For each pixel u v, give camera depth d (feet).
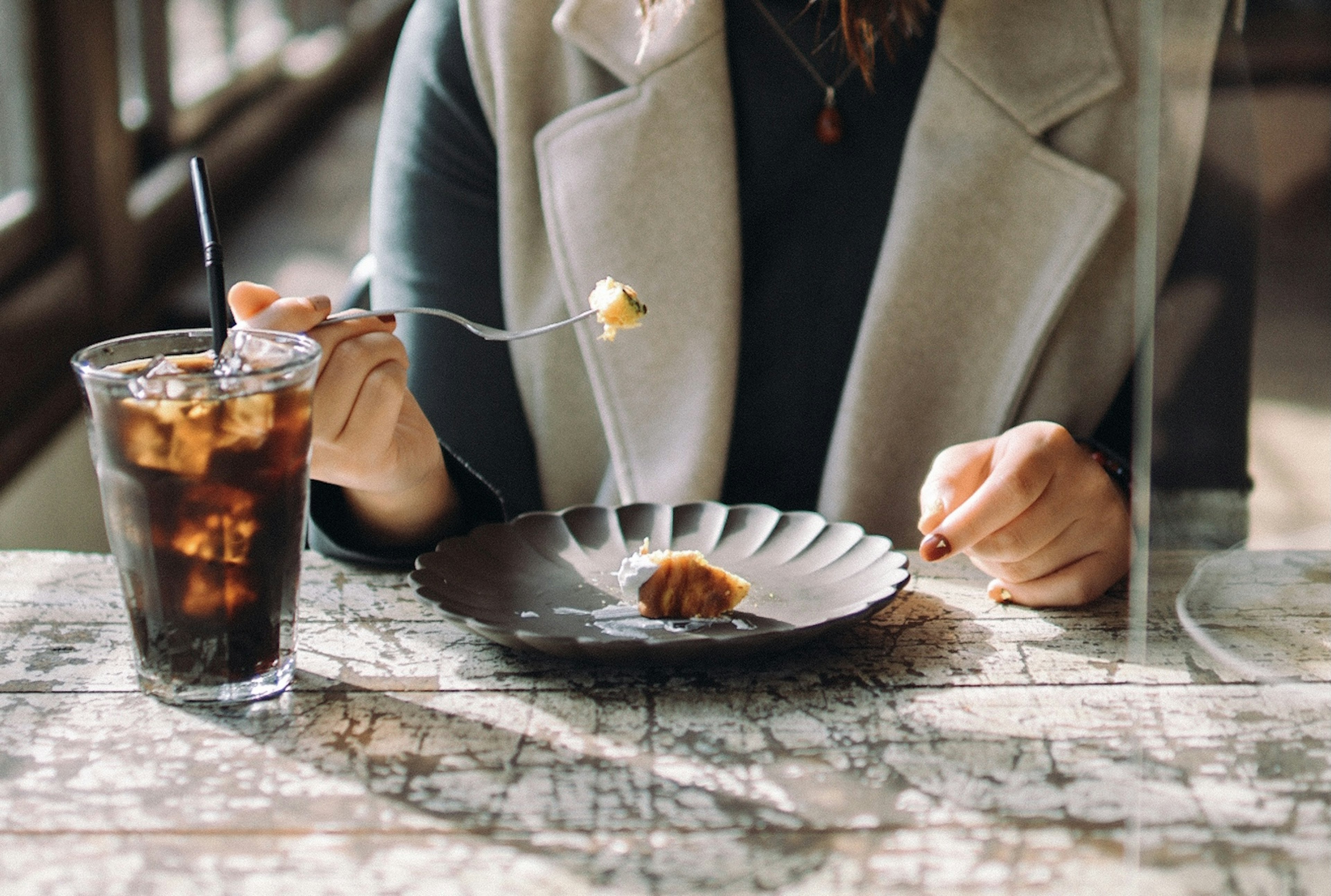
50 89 12.34
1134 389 4.41
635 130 4.30
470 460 4.46
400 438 3.64
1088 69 4.23
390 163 4.56
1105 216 4.19
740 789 2.76
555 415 4.52
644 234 4.33
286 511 2.94
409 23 4.66
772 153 4.38
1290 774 2.68
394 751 2.85
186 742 2.86
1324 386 2.89
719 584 3.19
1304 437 2.92
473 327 3.28
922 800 2.73
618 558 3.43
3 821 2.68
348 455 3.43
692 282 4.34
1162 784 2.67
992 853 2.63
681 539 3.51
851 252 4.41
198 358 3.02
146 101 15.64
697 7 4.27
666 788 2.76
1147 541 2.98
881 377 4.31
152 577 2.91
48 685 3.02
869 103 4.35
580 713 2.95
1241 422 2.93
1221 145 2.88
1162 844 2.58
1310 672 2.85
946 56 4.24
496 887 2.57
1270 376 2.90
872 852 2.63
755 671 3.07
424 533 3.73
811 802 2.73
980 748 2.85
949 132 4.25
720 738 2.88
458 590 3.24
